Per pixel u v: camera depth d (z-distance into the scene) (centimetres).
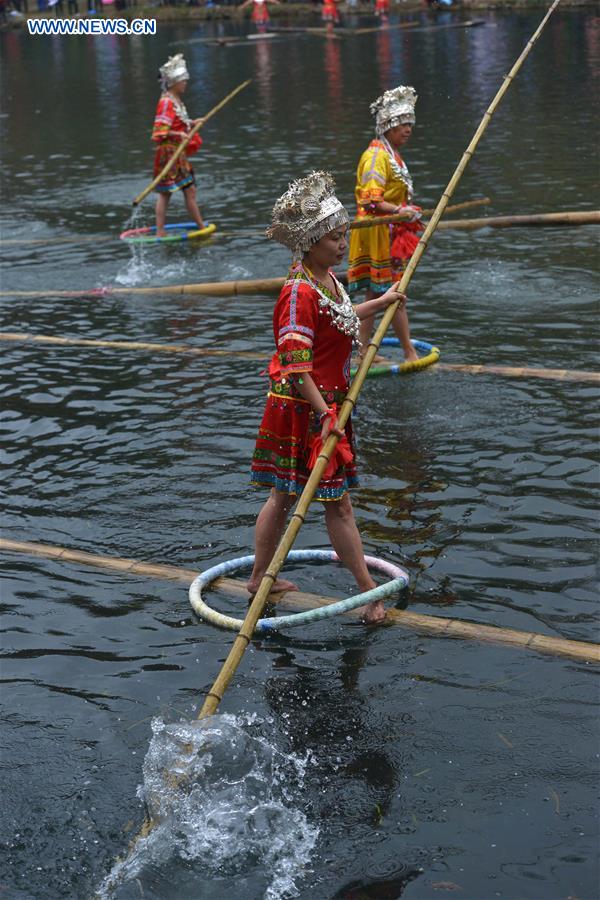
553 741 473
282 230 553
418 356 964
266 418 585
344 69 3145
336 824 432
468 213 1487
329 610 564
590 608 572
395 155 921
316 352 571
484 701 503
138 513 709
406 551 641
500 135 2011
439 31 3909
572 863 404
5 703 519
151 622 587
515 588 595
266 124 2339
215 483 745
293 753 476
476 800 440
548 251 1289
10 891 407
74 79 3456
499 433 791
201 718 473
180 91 1472
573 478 714
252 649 558
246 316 1126
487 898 390
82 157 2155
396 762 466
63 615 595
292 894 399
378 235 920
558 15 4053
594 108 2211
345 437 574
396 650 549
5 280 1320
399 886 399
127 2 5497
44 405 902
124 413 876
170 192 1461
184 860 417
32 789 461
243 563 633
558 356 948
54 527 695
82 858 423
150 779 460
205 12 5194
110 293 1238
